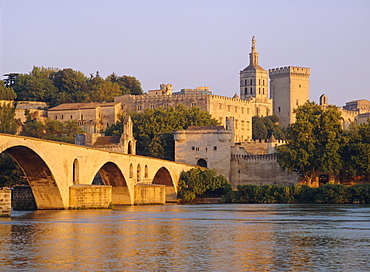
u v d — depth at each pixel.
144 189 182.25
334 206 181.25
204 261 70.56
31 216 123.56
